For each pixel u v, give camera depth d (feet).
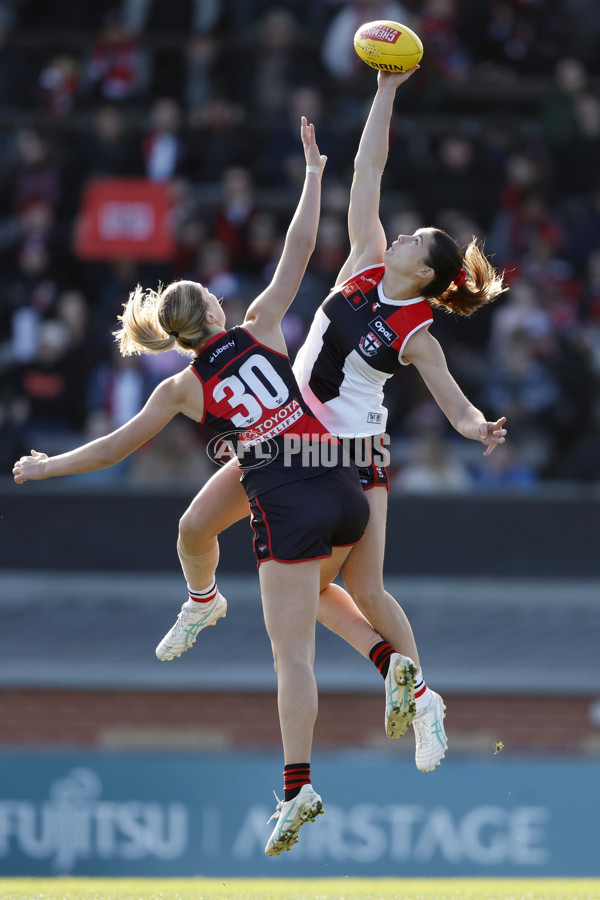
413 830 106.73
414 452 139.74
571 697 124.06
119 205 150.20
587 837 106.52
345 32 174.19
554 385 144.15
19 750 122.01
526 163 159.22
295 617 50.65
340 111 171.01
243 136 165.07
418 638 129.49
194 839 106.63
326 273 141.90
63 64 179.42
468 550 135.95
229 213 153.58
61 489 138.10
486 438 49.80
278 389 51.75
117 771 107.76
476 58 183.62
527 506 136.26
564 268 157.79
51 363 142.82
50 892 65.41
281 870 106.22
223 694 125.49
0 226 162.09
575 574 136.15
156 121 163.22
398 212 159.84
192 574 57.41
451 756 124.16
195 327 51.78
